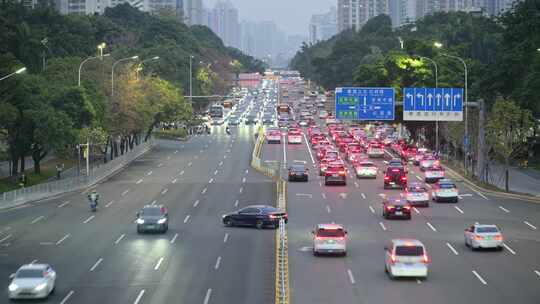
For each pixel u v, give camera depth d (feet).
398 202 240.53
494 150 340.18
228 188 312.09
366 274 167.02
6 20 549.54
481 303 142.61
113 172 369.91
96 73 442.91
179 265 177.47
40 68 540.93
